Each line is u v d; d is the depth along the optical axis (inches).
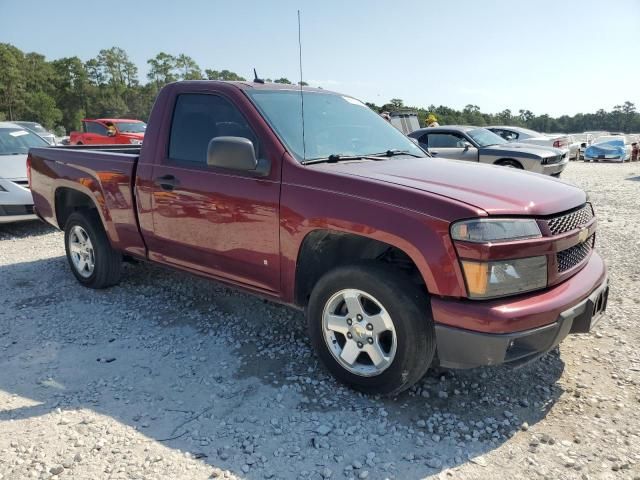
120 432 112.2
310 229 124.3
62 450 106.3
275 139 134.9
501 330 103.7
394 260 128.6
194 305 184.7
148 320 172.7
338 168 129.4
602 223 314.8
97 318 174.7
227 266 147.8
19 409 121.3
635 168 782.5
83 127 859.4
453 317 106.9
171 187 155.1
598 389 127.4
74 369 140.6
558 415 117.4
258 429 113.0
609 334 156.3
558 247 112.7
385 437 110.2
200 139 152.8
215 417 117.6
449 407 121.1
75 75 3875.5
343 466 101.4
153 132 164.2
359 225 116.0
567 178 602.9
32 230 315.0
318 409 120.3
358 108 175.9
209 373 137.6
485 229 104.6
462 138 472.4
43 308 184.1
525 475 98.5
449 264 106.6
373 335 119.6
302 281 133.8
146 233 169.0
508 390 127.8
